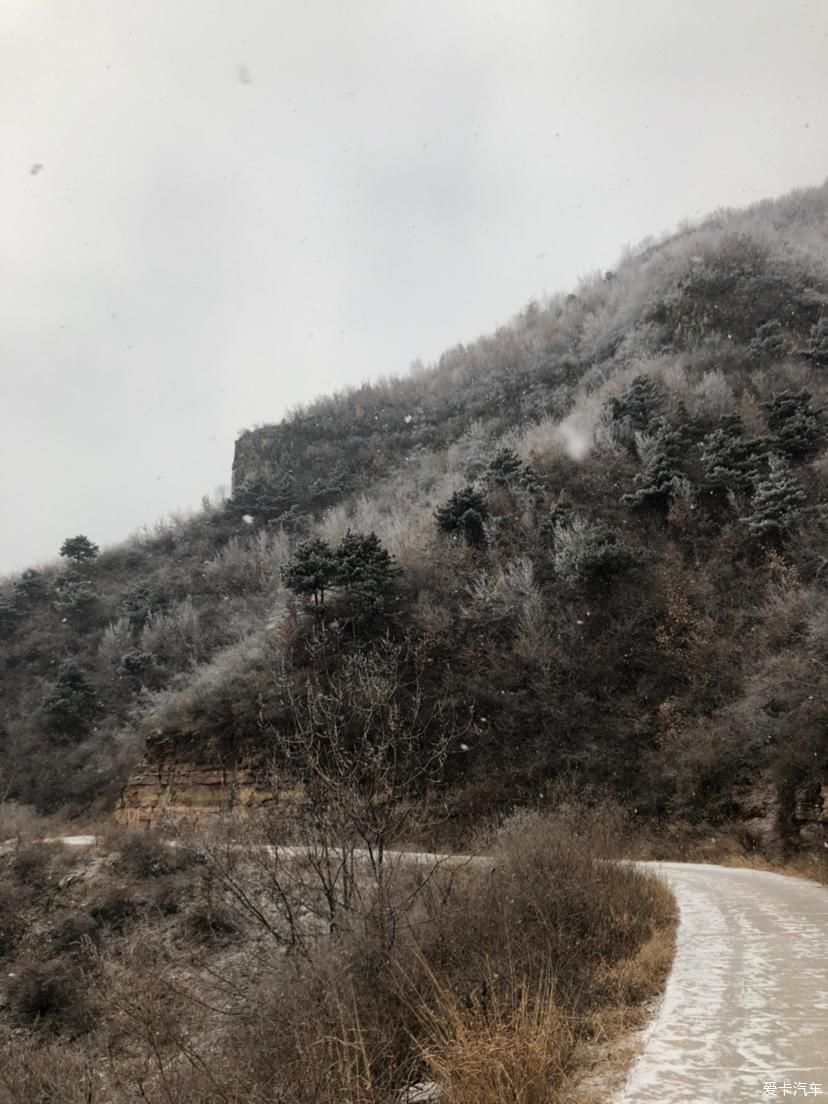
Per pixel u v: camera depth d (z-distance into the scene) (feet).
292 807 27.32
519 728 112.88
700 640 120.37
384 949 21.33
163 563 251.19
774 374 178.09
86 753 169.68
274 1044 18.12
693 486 147.84
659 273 248.52
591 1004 22.24
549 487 162.71
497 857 35.76
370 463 266.36
